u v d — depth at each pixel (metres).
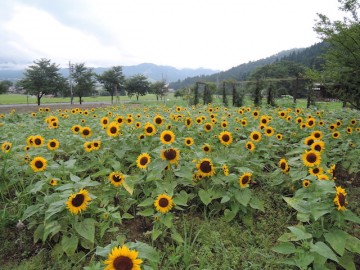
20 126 8.98
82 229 3.20
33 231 3.76
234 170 4.96
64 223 3.35
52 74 41.94
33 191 3.55
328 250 2.71
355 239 3.18
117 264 2.17
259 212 4.34
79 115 11.82
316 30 9.20
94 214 3.83
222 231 3.87
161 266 3.21
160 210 3.44
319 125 8.04
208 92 25.47
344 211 3.08
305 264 2.70
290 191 4.75
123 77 56.84
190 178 4.05
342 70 9.35
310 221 3.68
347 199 4.72
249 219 4.03
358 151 5.48
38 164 4.00
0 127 8.98
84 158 6.14
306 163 4.09
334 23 8.95
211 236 3.68
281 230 3.95
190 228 3.94
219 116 10.87
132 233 3.81
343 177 5.70
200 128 7.29
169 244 3.61
